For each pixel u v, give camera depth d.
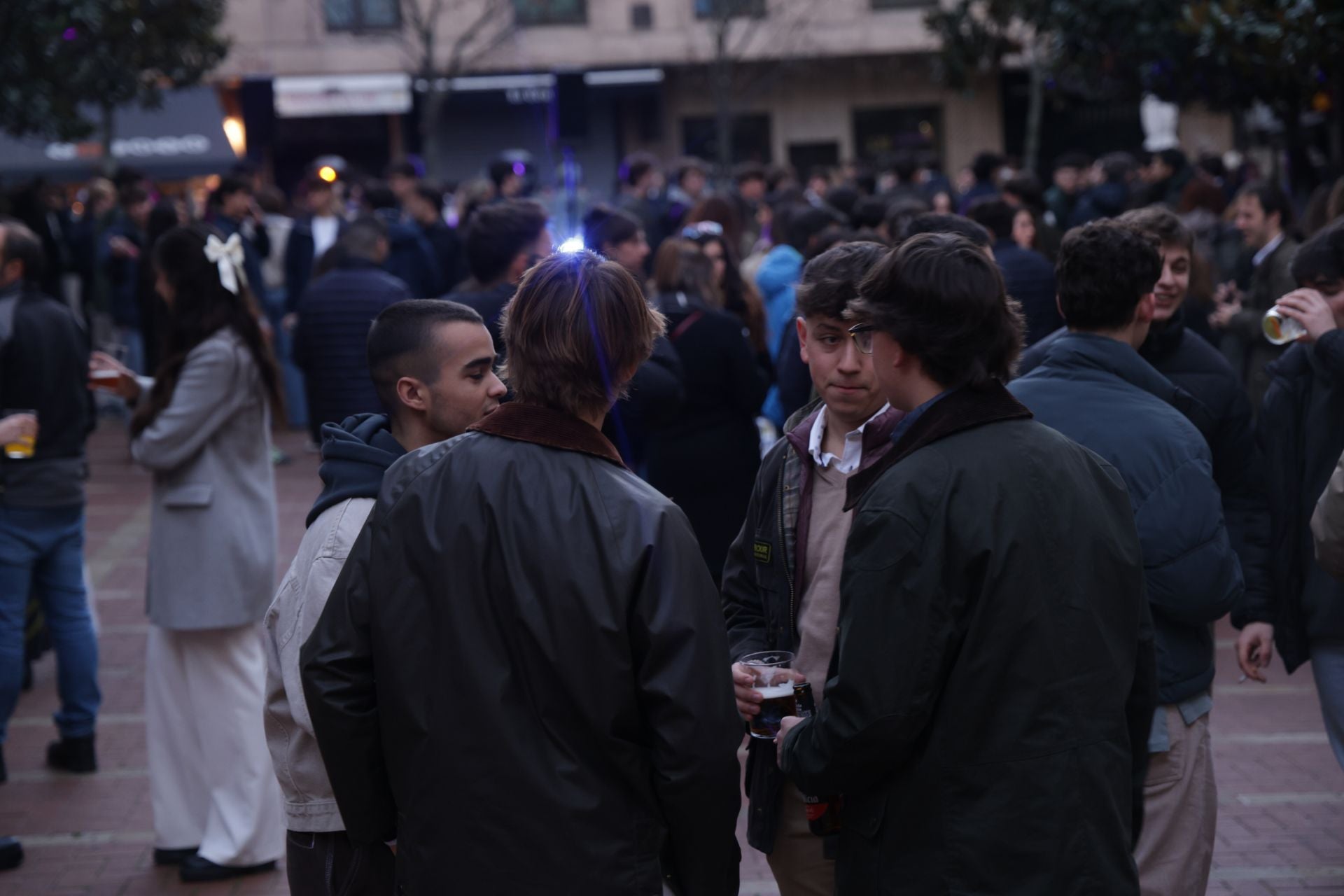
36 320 5.15
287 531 9.48
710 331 5.57
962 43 15.99
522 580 2.41
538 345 2.51
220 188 11.96
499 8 27.52
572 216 18.80
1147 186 12.94
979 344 2.49
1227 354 8.11
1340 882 4.50
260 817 4.71
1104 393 3.26
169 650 4.77
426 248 10.84
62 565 5.47
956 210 13.49
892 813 2.51
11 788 5.51
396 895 2.59
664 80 29.66
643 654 2.42
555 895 2.39
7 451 4.81
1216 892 4.46
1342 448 3.86
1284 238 7.11
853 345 2.95
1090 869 2.42
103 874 4.75
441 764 2.43
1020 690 2.42
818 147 30.22
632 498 2.47
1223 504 4.03
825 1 28.72
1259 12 7.86
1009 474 2.45
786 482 3.10
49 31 11.40
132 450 4.60
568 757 2.42
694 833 2.46
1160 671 3.19
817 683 2.98
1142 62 11.20
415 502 2.50
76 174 18.25
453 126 29.47
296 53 28.06
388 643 2.47
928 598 2.40
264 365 4.69
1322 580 3.92
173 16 14.70
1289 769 5.45
